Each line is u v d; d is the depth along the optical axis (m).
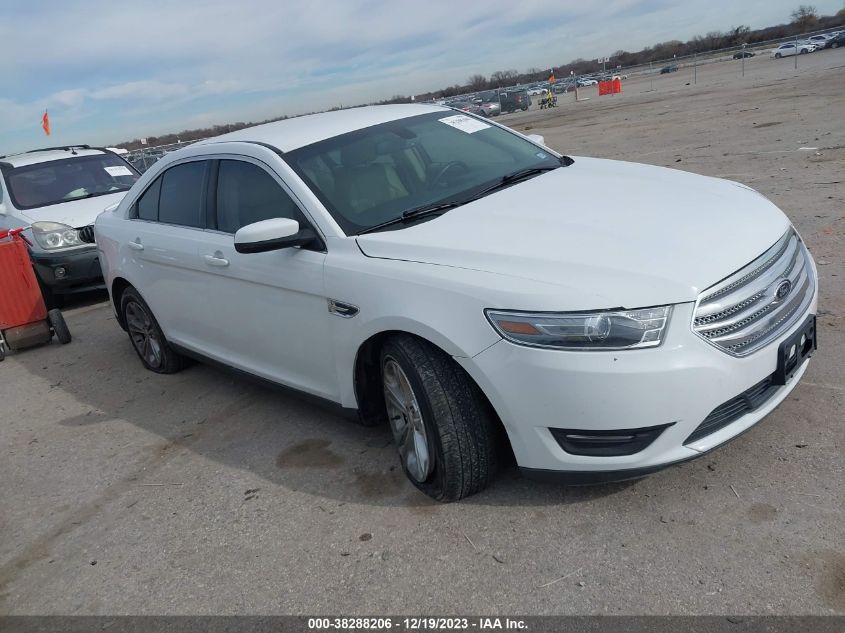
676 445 2.69
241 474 3.87
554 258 2.83
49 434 4.92
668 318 2.60
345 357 3.44
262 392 4.96
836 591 2.39
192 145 4.74
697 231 2.96
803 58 50.62
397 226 3.44
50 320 7.04
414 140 4.14
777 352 2.85
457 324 2.84
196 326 4.70
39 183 9.13
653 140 14.92
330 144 3.97
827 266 5.34
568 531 2.91
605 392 2.60
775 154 10.34
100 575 3.22
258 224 3.38
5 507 4.02
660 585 2.55
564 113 34.72
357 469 3.69
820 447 3.16
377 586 2.80
